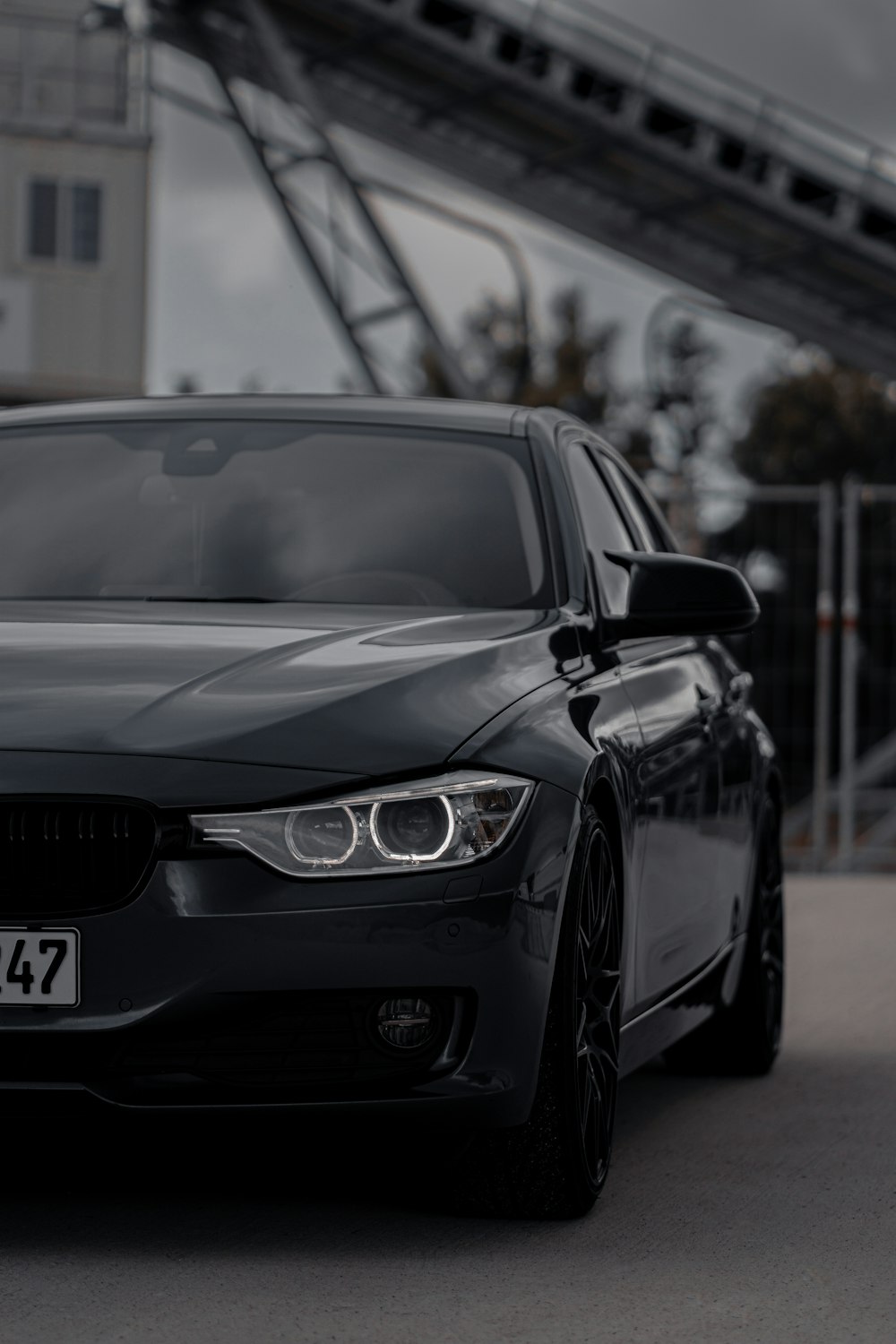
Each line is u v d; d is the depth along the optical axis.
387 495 5.22
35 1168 4.56
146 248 30.33
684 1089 6.24
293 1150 4.78
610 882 4.43
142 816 3.70
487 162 33.88
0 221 29.98
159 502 5.25
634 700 4.95
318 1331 3.42
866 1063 6.74
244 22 32.81
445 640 4.41
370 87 34.00
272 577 4.96
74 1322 3.43
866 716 14.98
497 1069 3.83
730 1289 3.79
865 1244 4.20
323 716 3.88
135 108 30.36
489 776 3.89
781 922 6.84
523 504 5.25
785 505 15.12
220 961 3.67
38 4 29.70
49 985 3.69
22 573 5.05
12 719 3.84
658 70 31.20
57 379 30.19
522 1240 4.09
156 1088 3.72
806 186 31.53
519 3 31.30
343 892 3.71
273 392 5.78
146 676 4.03
